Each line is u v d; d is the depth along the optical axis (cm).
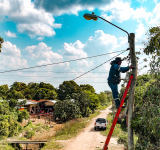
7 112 1723
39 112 3644
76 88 6081
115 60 548
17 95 2062
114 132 1733
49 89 5688
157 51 505
